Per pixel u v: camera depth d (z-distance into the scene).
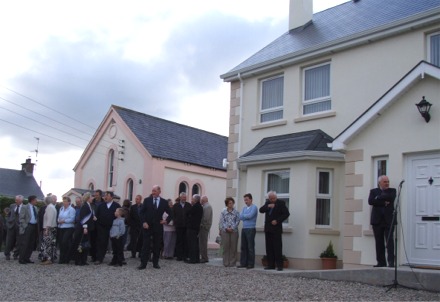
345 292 9.01
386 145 11.47
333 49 14.87
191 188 27.45
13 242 15.02
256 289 9.36
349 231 11.95
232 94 18.05
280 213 12.76
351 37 14.34
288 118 15.98
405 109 11.22
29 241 13.86
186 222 14.67
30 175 44.16
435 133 10.60
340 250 13.55
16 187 42.12
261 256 14.62
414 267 10.38
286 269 13.17
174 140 28.56
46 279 10.60
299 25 18.83
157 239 12.64
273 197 12.89
